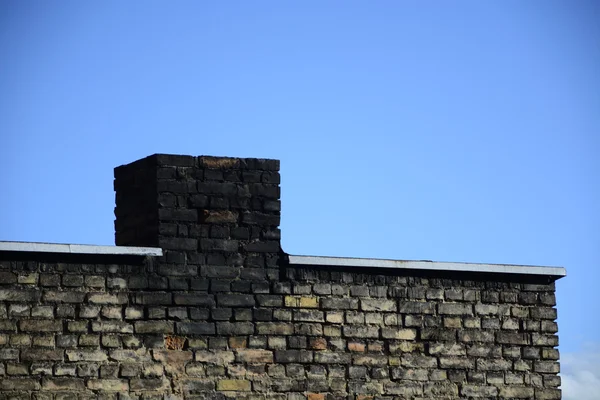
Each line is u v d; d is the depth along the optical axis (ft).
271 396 82.38
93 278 79.51
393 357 85.76
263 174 85.15
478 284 88.94
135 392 79.15
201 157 83.87
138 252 80.59
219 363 81.51
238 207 84.12
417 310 86.89
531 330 89.71
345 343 84.74
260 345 82.74
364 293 85.81
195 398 80.53
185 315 81.35
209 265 82.58
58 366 77.66
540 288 90.53
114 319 79.51
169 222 82.28
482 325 88.48
